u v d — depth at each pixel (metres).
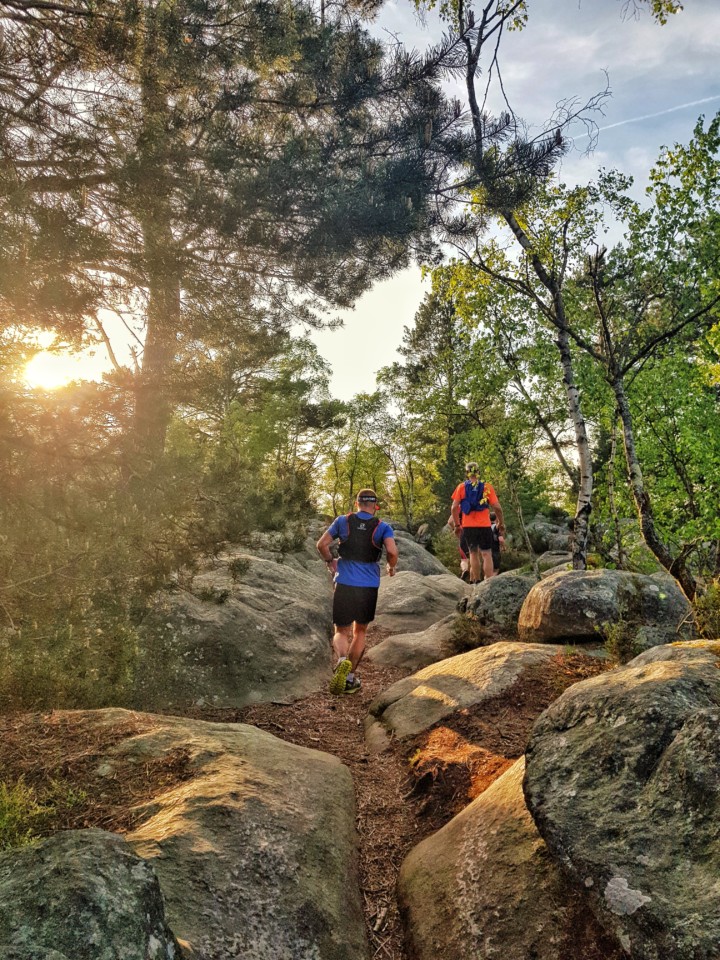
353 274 7.63
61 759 4.08
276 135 6.50
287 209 6.01
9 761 4.02
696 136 12.16
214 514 5.80
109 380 4.72
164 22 5.50
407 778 4.97
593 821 2.89
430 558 20.55
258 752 4.54
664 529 12.51
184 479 5.03
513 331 13.40
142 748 4.28
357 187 6.38
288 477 8.59
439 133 6.77
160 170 5.32
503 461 11.07
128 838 3.24
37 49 5.59
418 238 8.12
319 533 16.33
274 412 23.83
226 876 3.10
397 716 5.95
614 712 3.30
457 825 3.88
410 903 3.53
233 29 6.05
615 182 10.84
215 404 5.81
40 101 5.48
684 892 2.47
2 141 5.04
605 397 13.45
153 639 6.71
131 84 5.89
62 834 2.38
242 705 6.52
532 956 2.81
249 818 3.54
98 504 4.38
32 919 2.01
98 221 5.57
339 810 4.16
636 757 3.04
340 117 6.66
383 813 4.54
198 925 2.79
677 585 7.97
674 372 13.83
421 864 3.76
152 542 5.20
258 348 7.99
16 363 4.20
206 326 6.24
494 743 4.98
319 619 9.19
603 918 2.59
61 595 4.32
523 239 10.04
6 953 1.89
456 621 8.88
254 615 7.95
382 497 43.78
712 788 2.73
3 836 3.19
